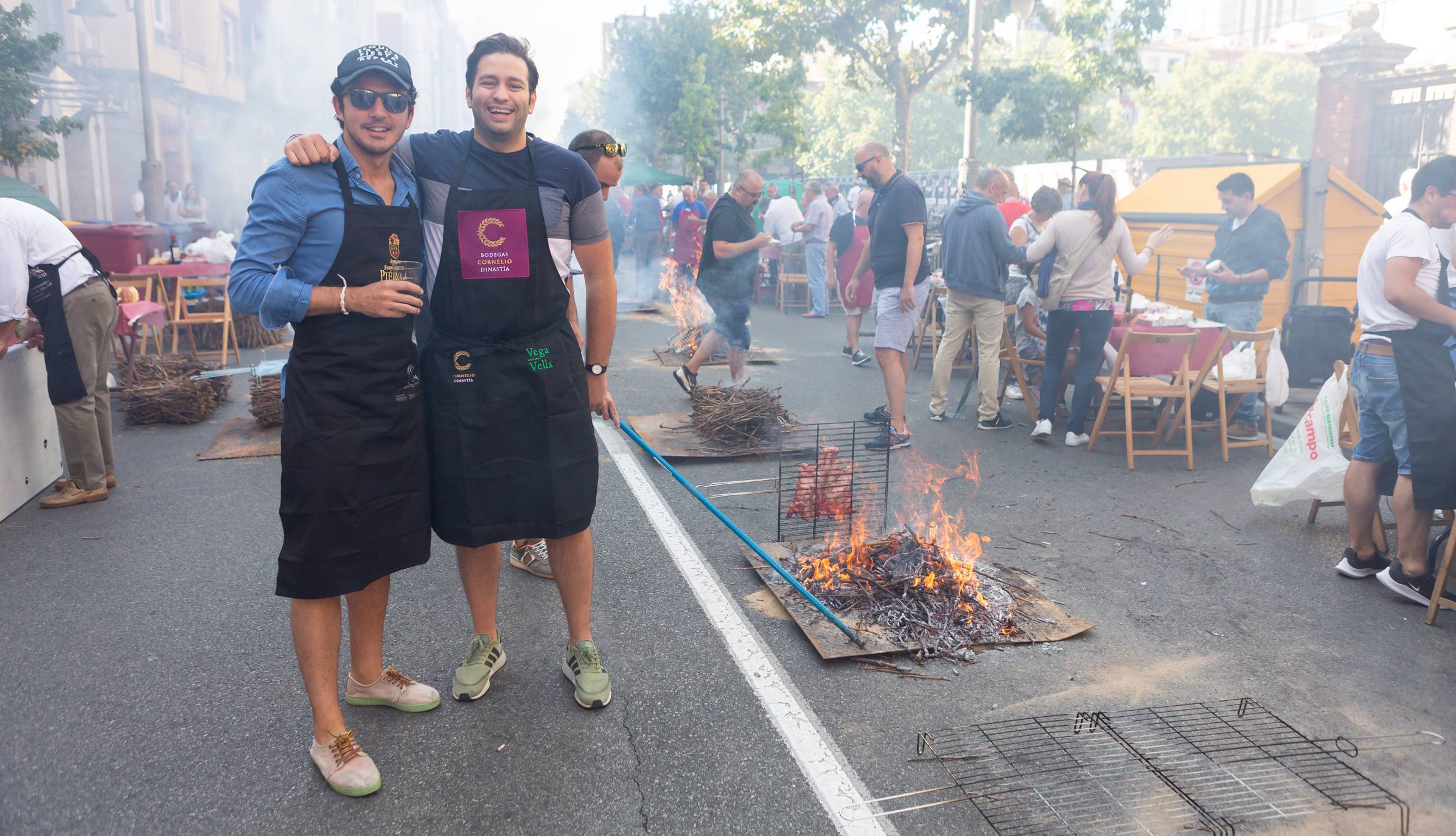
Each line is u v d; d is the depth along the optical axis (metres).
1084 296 6.80
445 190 2.89
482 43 2.85
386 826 2.64
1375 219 9.38
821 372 9.85
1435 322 3.98
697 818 2.68
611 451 6.62
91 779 2.86
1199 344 6.78
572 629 3.40
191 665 3.58
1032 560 4.70
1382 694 3.42
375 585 3.13
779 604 4.11
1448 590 4.21
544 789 2.82
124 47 22.62
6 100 13.77
